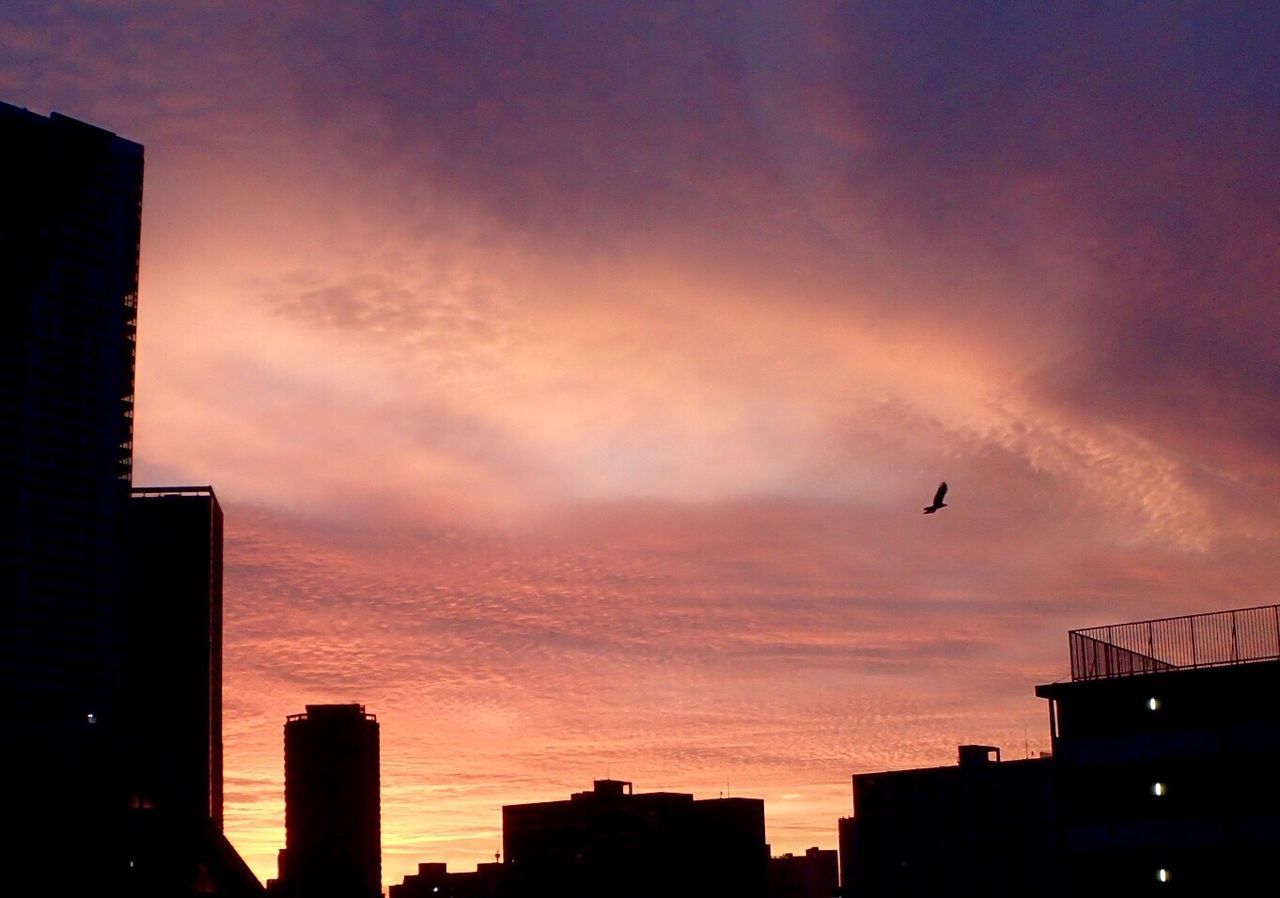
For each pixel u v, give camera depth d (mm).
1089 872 96812
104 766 160500
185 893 164875
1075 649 102188
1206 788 94250
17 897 150625
